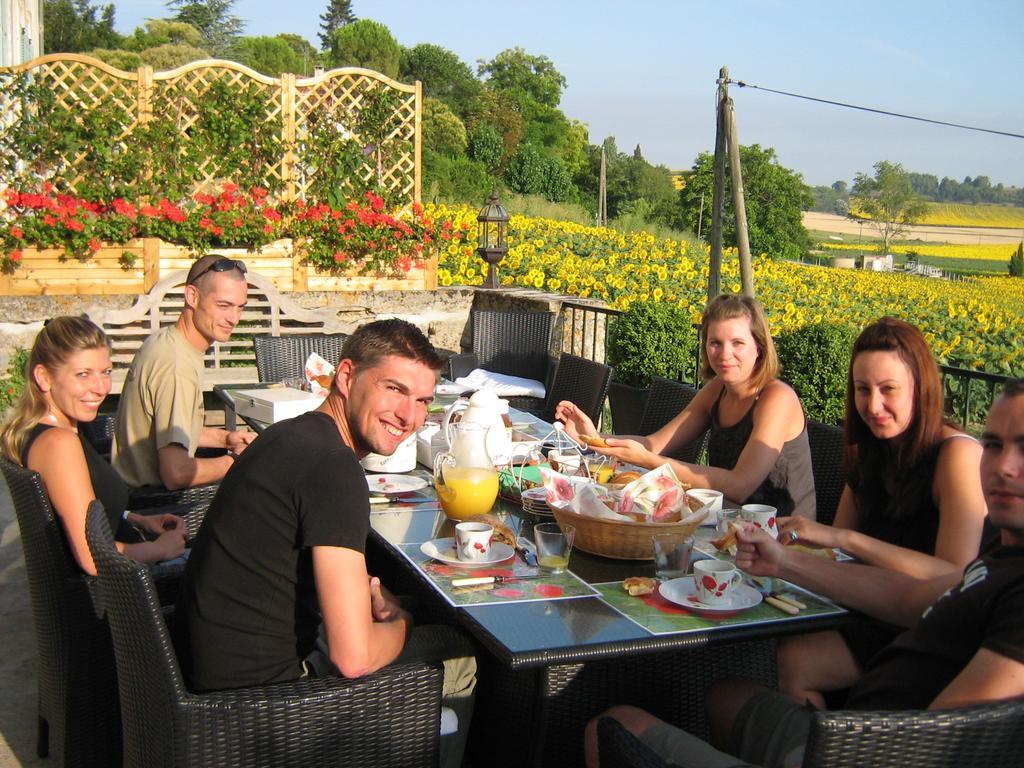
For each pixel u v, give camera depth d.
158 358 3.26
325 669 2.08
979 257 69.12
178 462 3.26
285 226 7.39
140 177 7.15
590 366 4.76
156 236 6.99
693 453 3.63
